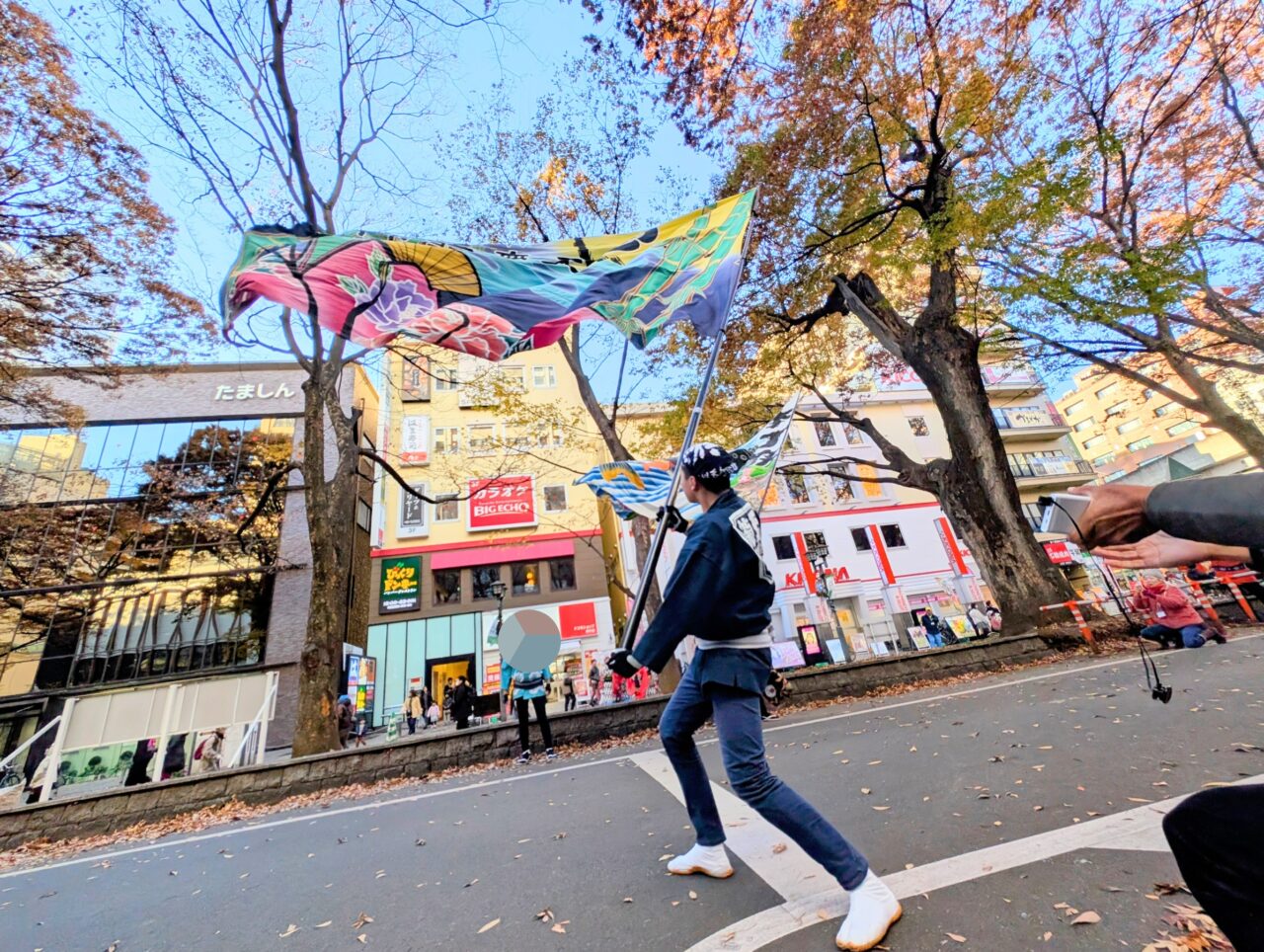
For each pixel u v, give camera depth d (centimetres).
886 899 157
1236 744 283
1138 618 822
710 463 202
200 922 236
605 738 611
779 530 2223
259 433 1897
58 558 1656
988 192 709
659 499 512
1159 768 261
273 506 1822
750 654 181
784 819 162
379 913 222
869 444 2459
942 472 1036
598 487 526
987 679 678
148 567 1695
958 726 423
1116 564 85
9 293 830
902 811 253
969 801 253
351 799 494
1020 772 284
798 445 2419
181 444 1831
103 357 987
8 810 484
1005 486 969
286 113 804
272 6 751
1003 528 947
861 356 1523
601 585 2134
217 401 1911
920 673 728
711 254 260
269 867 305
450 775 545
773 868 207
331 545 790
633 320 262
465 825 340
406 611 2017
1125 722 358
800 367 1316
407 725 1828
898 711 542
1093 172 688
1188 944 129
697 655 196
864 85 916
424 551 2112
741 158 1030
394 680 1919
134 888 300
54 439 1764
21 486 1691
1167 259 675
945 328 1030
